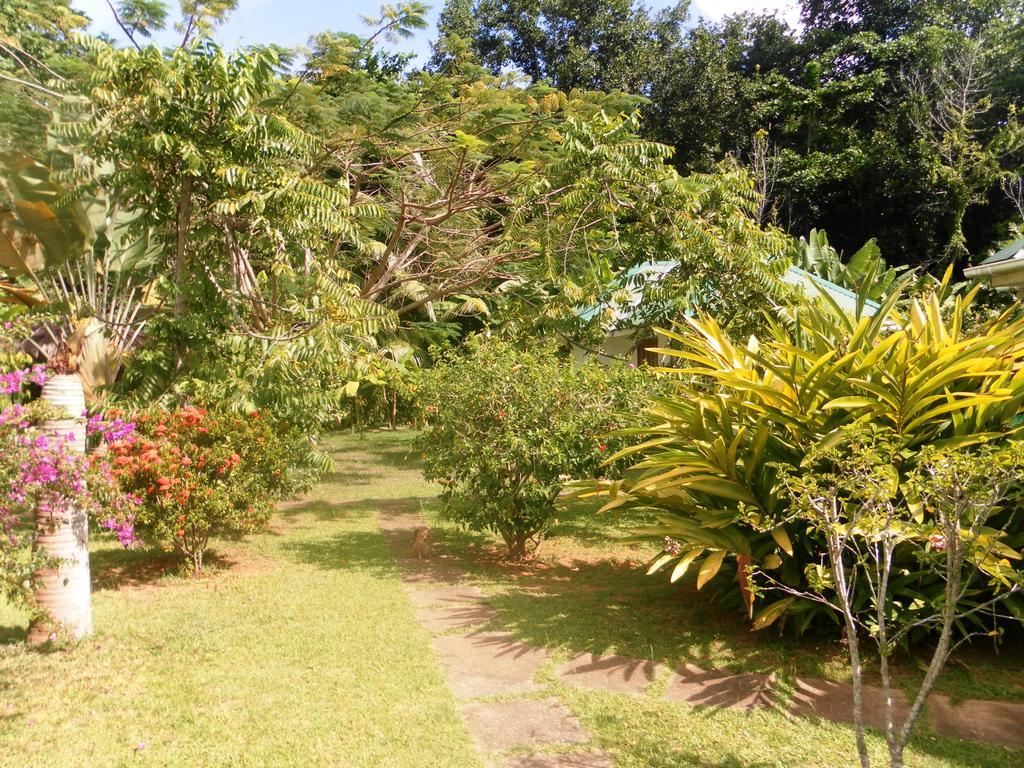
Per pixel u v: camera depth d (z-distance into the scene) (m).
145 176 6.02
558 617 5.71
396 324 7.68
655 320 9.47
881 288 14.55
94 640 5.07
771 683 4.52
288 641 5.08
